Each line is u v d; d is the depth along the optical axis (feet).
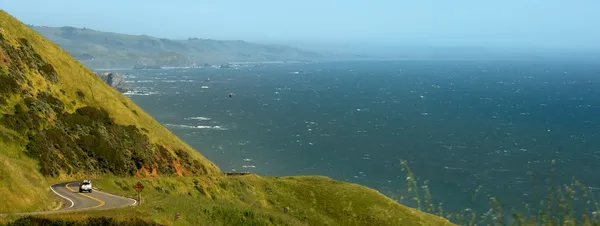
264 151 508.94
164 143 269.64
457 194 335.67
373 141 565.12
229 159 473.26
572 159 456.04
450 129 647.15
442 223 194.49
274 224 147.95
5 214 102.47
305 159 479.00
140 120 277.64
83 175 197.47
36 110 208.74
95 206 126.93
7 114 194.39
